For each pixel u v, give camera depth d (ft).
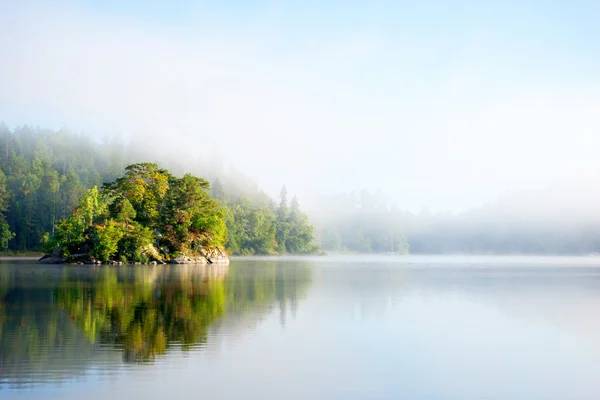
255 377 60.90
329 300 131.03
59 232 325.42
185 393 54.70
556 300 137.69
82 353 69.97
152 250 336.29
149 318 97.86
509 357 73.00
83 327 87.76
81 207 324.19
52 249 337.93
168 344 76.48
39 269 261.24
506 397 56.29
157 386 56.75
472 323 98.94
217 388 56.59
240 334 84.64
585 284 195.83
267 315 104.12
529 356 73.82
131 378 59.41
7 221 615.98
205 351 72.54
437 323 98.43
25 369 62.23
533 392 58.08
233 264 382.63
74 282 175.52
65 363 64.90
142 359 67.56
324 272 273.54
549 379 62.85
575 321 102.37
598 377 63.82
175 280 190.80
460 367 67.36
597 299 140.15
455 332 89.92
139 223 345.10
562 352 76.38
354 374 63.16
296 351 73.87
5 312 103.91
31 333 82.43
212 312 106.83
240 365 65.82
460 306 123.24
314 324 94.94
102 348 72.95
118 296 133.18
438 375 63.57
